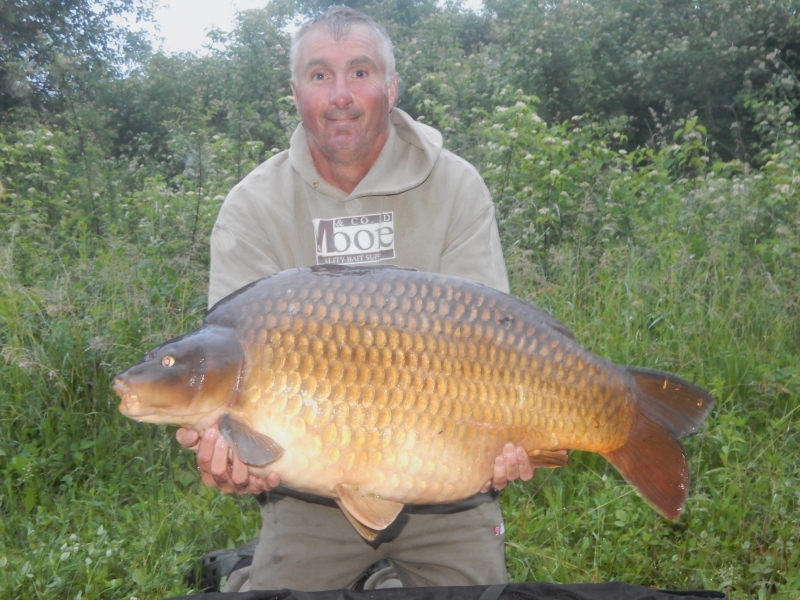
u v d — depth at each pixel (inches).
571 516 55.8
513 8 260.4
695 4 213.2
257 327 32.9
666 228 96.0
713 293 83.5
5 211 104.0
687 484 36.3
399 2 281.9
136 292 74.5
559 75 216.1
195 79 231.5
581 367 35.1
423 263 45.1
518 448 34.9
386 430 32.7
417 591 39.2
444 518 44.2
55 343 69.7
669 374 36.6
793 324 81.5
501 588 39.4
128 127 227.3
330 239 45.1
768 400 70.4
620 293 80.4
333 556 44.4
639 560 51.9
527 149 104.4
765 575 51.7
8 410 66.3
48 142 125.6
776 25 208.4
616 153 116.6
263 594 38.7
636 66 209.2
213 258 45.1
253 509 59.1
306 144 45.8
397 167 45.4
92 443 64.2
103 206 114.1
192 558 52.9
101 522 56.1
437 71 188.7
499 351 33.9
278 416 32.5
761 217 97.6
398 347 32.8
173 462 64.5
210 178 111.2
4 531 55.2
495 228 46.7
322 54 42.9
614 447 36.3
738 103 201.5
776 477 58.6
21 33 220.8
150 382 32.3
